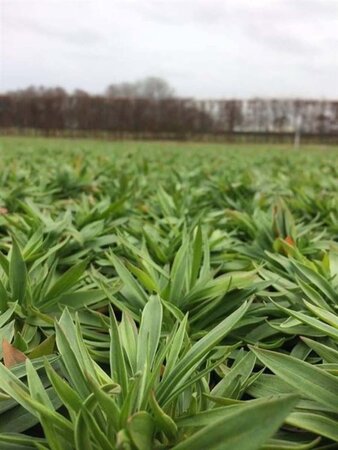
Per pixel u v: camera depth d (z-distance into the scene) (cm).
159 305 39
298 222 98
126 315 38
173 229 75
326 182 152
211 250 68
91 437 27
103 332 46
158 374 32
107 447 25
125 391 30
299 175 180
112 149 405
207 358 38
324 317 36
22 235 69
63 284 49
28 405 28
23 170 157
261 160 290
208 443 22
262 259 64
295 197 128
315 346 35
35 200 111
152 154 333
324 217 100
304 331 43
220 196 125
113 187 126
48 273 53
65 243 60
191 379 31
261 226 74
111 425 27
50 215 88
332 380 30
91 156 279
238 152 418
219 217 96
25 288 47
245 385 34
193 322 46
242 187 131
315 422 28
